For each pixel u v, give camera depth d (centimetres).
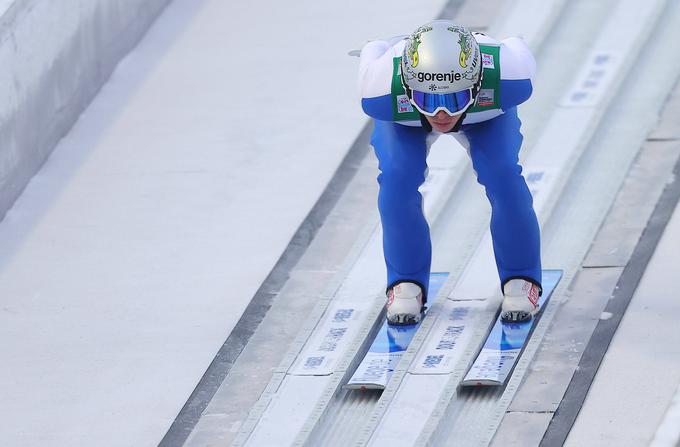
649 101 2633
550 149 2509
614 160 2466
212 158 2658
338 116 2744
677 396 1845
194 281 2312
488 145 1977
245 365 2092
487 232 2327
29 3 2609
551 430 1848
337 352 2080
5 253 2445
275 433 1930
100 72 2920
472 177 2508
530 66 1919
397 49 1931
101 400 2056
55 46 2722
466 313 2120
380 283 2238
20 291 2338
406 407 1931
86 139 2766
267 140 2695
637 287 2117
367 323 2125
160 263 2372
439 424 1891
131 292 2303
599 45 2836
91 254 2419
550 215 2320
